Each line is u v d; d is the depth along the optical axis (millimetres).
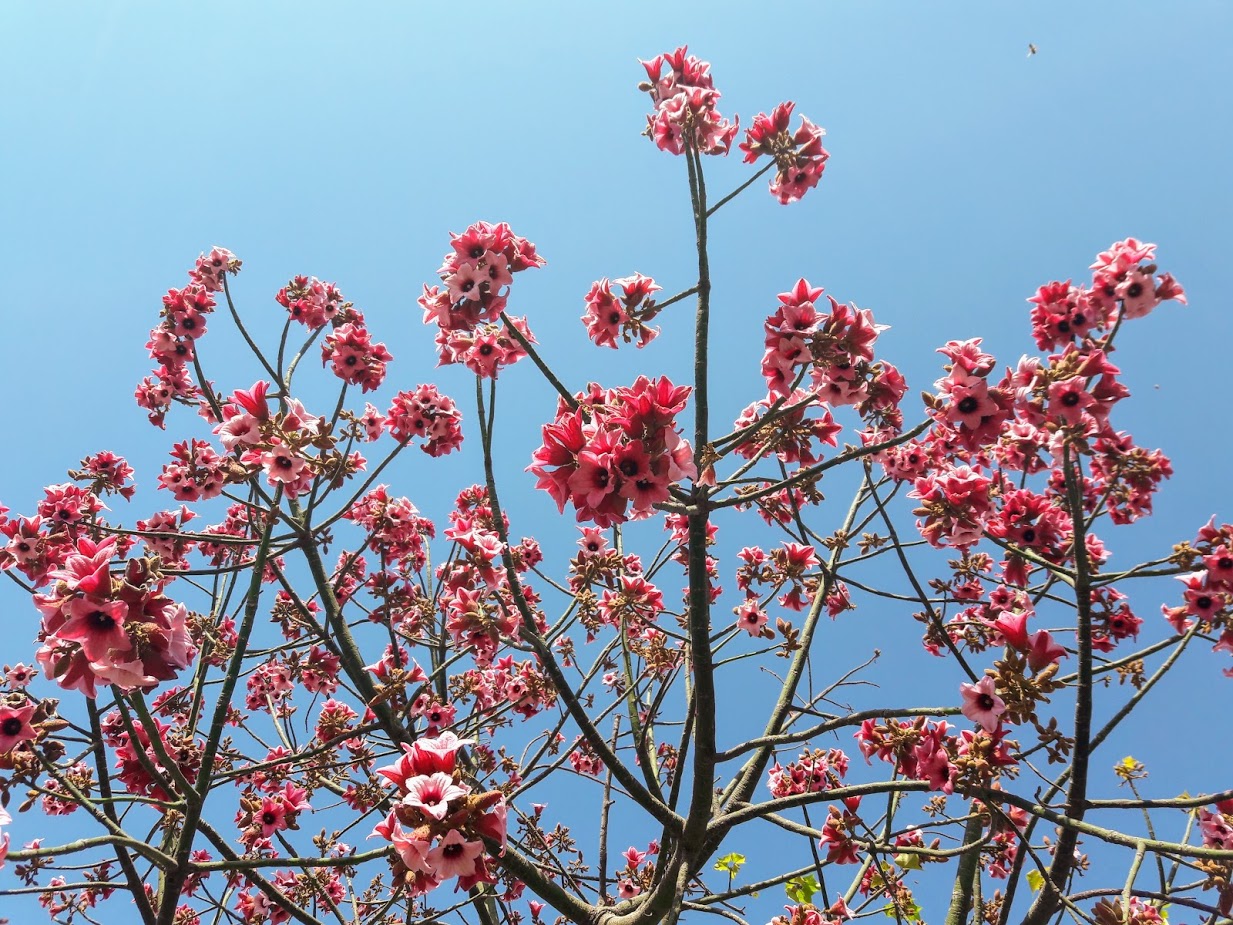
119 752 5152
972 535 4812
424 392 6500
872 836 4539
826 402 3922
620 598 6199
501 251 4453
